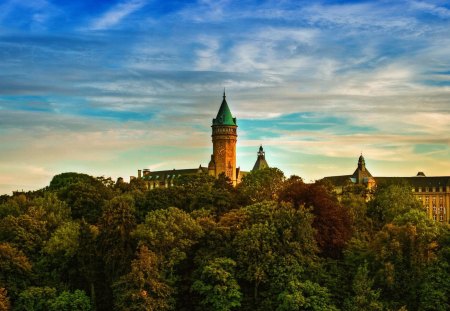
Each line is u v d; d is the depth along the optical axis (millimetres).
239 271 97125
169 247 100312
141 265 92312
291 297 89500
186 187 144375
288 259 96438
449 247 100562
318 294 92000
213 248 102188
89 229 105500
